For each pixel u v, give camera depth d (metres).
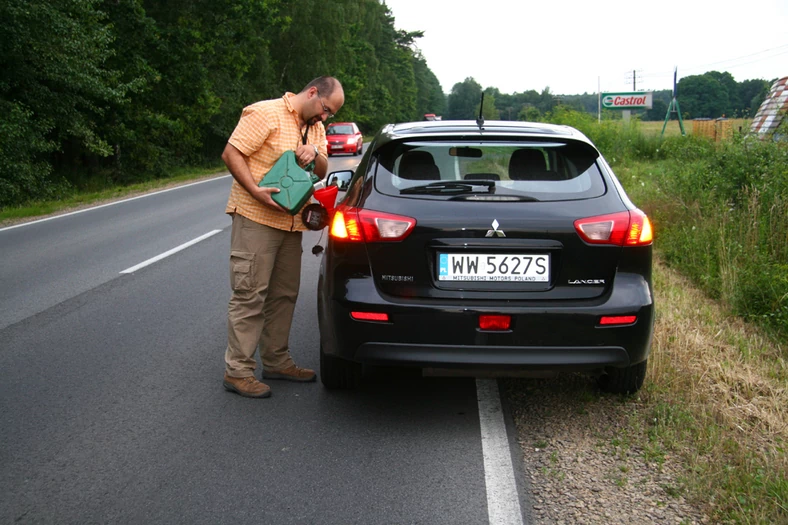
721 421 3.77
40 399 4.15
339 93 4.14
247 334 4.21
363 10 74.00
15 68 18.06
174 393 4.25
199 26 29.02
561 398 4.15
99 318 5.92
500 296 3.47
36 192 17.73
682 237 8.12
